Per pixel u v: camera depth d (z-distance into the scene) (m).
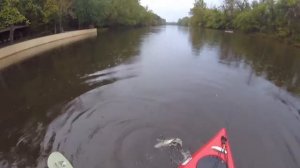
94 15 58.44
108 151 10.59
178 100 16.00
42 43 36.59
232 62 28.25
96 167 9.70
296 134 12.59
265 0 72.44
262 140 11.91
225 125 13.12
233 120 13.71
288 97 17.61
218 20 101.62
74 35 47.94
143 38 52.19
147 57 29.31
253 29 72.44
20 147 10.77
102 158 10.16
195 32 80.81
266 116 14.39
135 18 92.81
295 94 18.31
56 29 47.06
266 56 33.03
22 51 30.80
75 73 21.36
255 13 69.88
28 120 13.02
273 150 11.18
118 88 17.72
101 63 25.27
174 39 52.16
